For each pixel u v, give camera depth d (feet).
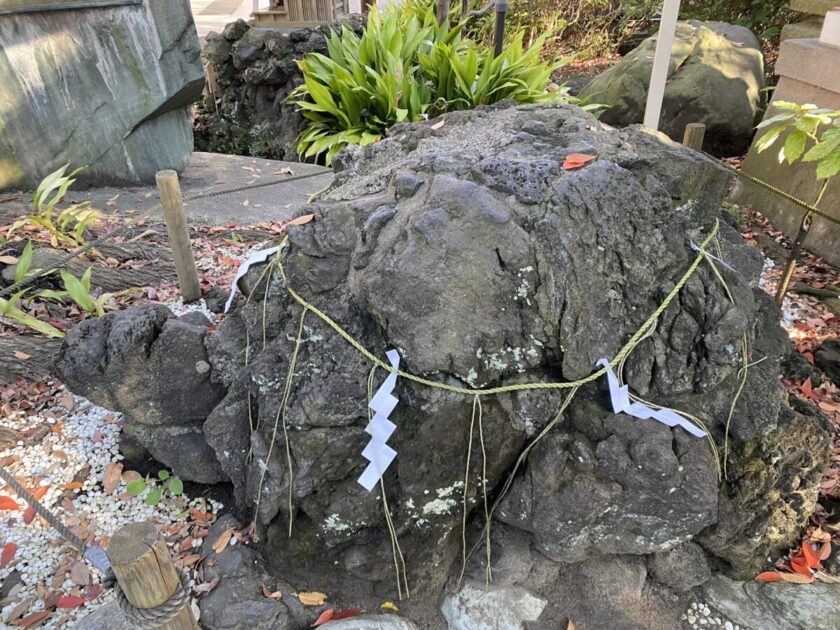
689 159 7.38
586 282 6.60
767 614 7.00
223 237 13.89
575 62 29.81
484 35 27.84
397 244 6.62
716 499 6.57
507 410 6.77
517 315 6.51
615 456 6.47
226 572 7.32
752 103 18.90
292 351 7.14
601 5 30.35
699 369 6.91
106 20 14.53
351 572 7.02
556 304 6.44
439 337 6.31
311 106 18.92
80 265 11.77
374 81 18.30
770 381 7.09
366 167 8.87
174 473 8.50
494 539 7.32
